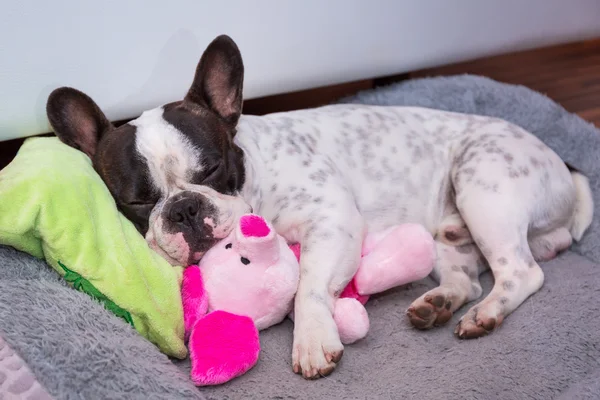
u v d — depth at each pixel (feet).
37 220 2.33
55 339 2.20
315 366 2.43
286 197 2.81
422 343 2.69
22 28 2.76
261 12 3.25
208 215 2.54
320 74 3.57
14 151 3.57
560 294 2.94
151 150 2.58
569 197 3.15
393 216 3.12
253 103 4.37
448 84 3.91
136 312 2.40
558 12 4.31
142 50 3.02
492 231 2.93
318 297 2.57
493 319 2.72
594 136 3.67
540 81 5.72
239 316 2.49
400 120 3.26
